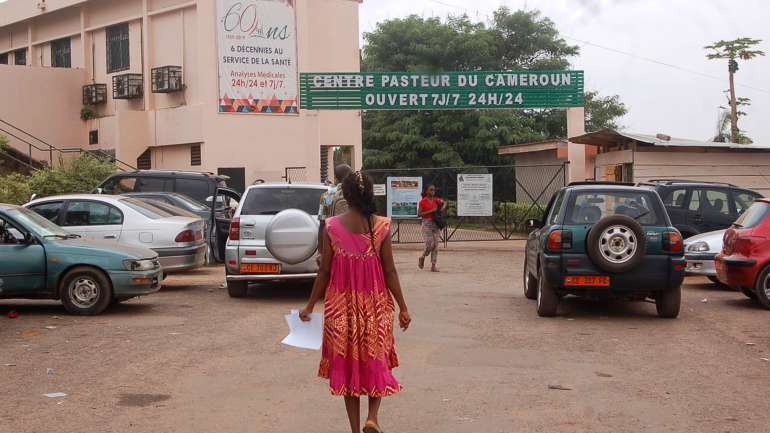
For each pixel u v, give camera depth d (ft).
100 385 24.59
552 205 40.70
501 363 27.66
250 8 94.73
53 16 112.78
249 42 94.84
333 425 20.53
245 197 43.21
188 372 26.32
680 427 20.29
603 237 35.14
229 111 94.53
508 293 46.44
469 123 127.75
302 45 97.25
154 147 100.22
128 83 100.37
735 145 75.41
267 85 95.81
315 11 103.55
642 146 75.61
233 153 94.73
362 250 18.35
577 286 35.81
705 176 76.43
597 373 26.21
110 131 102.17
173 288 48.70
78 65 110.11
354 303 18.20
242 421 20.90
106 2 104.99
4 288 37.32
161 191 66.85
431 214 58.39
